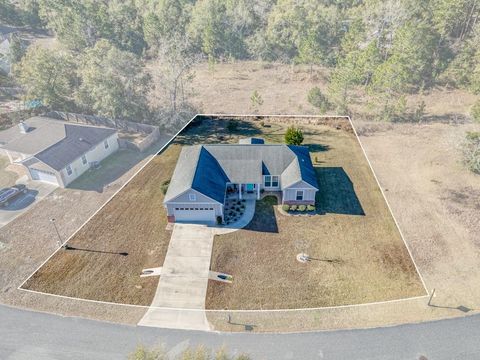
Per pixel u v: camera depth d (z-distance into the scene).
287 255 26.91
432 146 40.66
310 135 44.31
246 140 38.28
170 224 30.17
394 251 27.00
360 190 33.94
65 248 27.91
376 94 49.53
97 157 40.59
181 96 53.34
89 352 20.23
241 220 30.39
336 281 24.72
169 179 36.53
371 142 42.28
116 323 21.91
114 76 46.25
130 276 25.34
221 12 70.88
